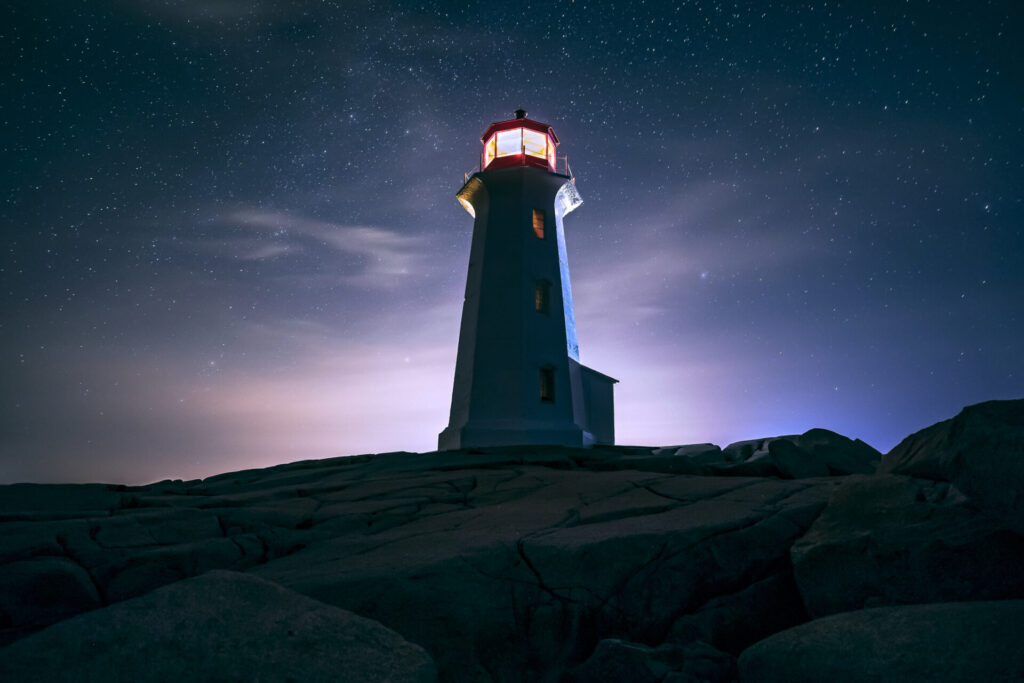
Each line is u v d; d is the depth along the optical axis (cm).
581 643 426
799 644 318
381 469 1079
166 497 745
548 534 514
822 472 944
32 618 420
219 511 611
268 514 631
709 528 502
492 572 454
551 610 432
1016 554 375
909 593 393
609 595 450
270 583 326
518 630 422
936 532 400
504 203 2028
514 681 404
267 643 274
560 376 1831
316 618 302
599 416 2022
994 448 395
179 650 260
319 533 604
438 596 420
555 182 2091
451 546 498
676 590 459
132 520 559
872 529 433
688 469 999
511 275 1902
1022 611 282
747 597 464
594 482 802
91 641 256
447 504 736
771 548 496
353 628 301
